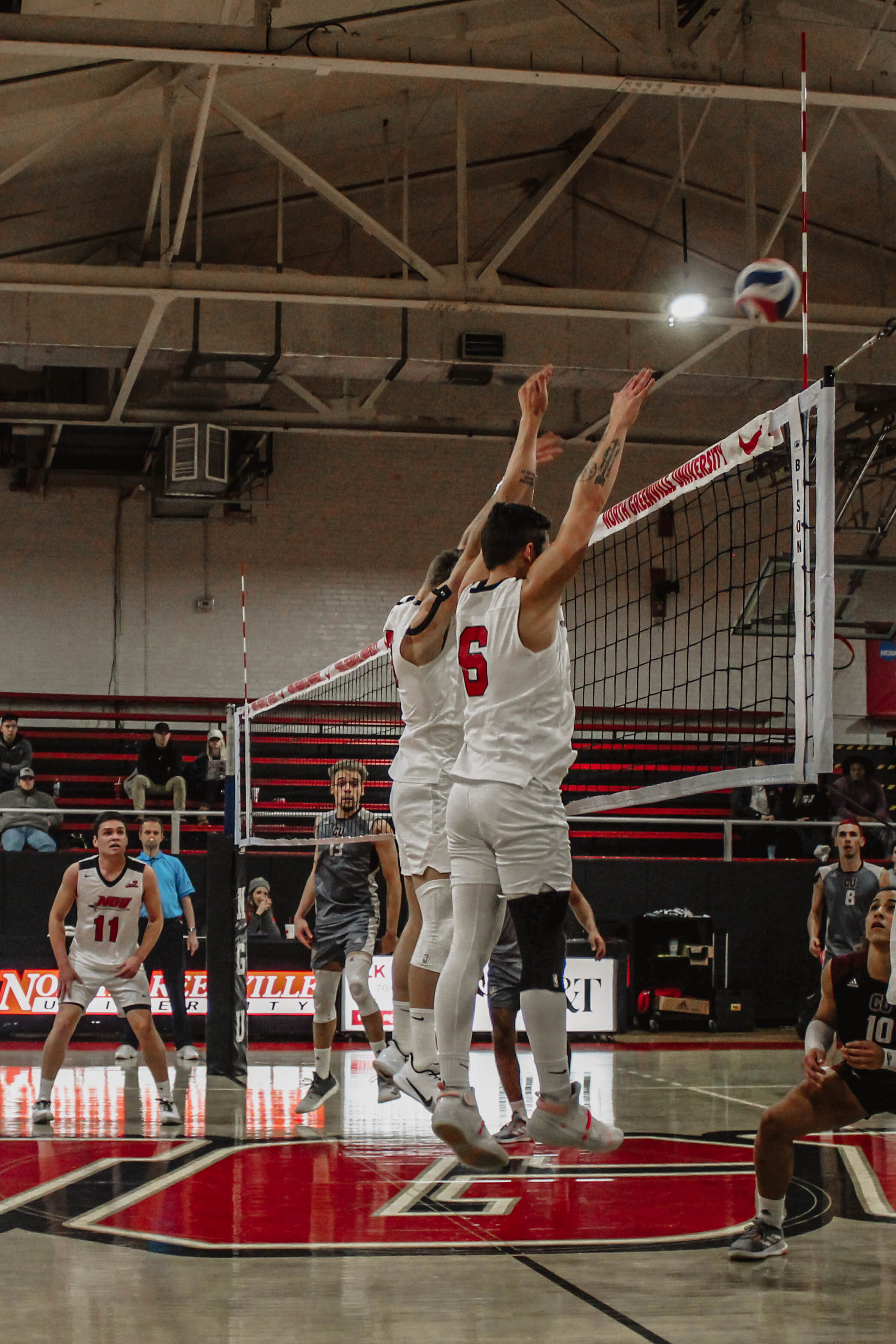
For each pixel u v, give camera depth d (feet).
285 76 44.19
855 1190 18.98
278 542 65.98
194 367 50.55
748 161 49.90
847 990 14.76
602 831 57.93
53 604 63.62
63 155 46.62
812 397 14.34
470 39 47.21
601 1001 44.21
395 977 20.85
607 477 12.54
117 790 60.29
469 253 66.69
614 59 38.11
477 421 62.95
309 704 64.08
